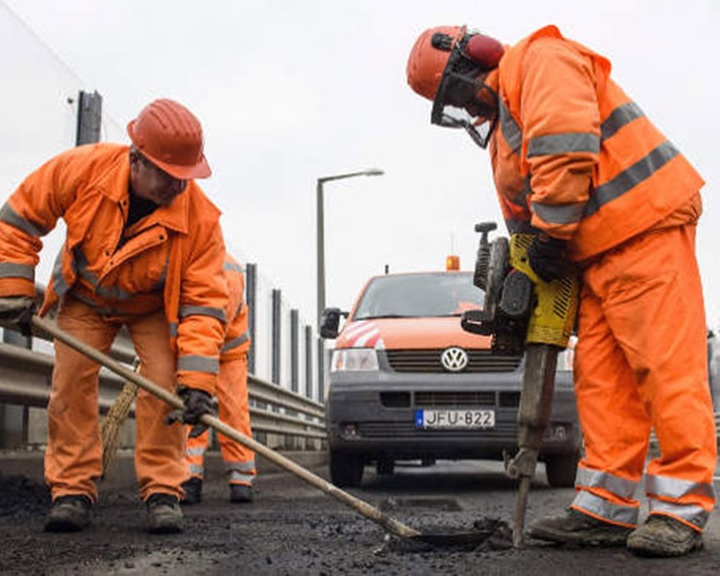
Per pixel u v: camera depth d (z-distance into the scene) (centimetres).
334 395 750
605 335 374
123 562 338
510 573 311
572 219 350
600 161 358
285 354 1495
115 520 488
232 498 640
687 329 353
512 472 372
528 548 368
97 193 408
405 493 740
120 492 682
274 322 1396
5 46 561
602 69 365
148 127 392
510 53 369
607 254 362
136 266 414
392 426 737
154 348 439
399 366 748
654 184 355
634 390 372
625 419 371
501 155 379
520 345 390
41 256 607
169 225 407
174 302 416
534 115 349
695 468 349
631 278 356
